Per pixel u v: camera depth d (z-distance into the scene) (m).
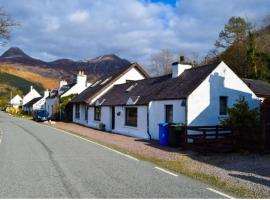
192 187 9.18
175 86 24.64
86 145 19.52
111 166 12.41
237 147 18.08
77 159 13.98
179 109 22.28
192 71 25.38
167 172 11.46
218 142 17.78
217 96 22.59
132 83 34.88
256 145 17.50
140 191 8.57
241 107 18.61
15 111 96.56
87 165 12.52
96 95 40.00
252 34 48.16
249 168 13.10
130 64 41.84
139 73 42.19
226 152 17.75
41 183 9.33
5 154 15.23
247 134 18.11
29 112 90.81
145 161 13.93
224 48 56.91
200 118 21.88
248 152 17.66
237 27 55.59
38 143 20.16
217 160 15.22
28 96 114.44
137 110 27.16
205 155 16.75
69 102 52.25
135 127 27.31
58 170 11.36
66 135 26.59
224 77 23.02
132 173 11.08
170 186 9.23
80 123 45.53
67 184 9.25
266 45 51.09
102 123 34.50
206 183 9.80
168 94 23.94
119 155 15.52
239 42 52.69
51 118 57.47
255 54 46.00
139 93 29.17
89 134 28.31
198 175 11.15
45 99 75.81
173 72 27.06
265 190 9.27
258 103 24.11
